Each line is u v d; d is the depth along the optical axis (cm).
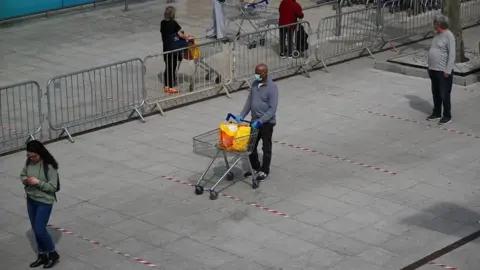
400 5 2980
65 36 2884
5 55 2669
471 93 2322
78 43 2805
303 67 2478
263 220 1580
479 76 2402
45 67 2547
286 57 2533
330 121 2102
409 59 2530
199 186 1688
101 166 1833
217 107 2212
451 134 2020
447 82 2055
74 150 1922
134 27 3002
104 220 1580
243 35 2322
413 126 2070
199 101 2255
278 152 1902
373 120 2111
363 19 2800
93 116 2059
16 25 3011
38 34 2905
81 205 1642
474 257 1445
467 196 1684
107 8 3244
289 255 1451
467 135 2012
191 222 1573
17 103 2220
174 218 1589
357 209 1625
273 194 1689
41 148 1366
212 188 1664
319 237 1516
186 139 1988
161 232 1534
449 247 1480
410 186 1730
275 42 2731
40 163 1371
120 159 1870
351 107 2205
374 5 2814
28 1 3050
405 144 1955
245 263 1424
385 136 2003
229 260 1434
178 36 2267
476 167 1827
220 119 2123
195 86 2297
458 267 1412
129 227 1554
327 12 3194
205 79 2350
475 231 1541
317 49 2517
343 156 1881
